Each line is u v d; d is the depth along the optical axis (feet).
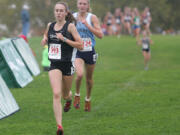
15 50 97.50
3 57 86.63
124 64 153.79
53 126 56.39
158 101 74.13
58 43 52.75
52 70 52.95
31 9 384.27
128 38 236.22
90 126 56.03
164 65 152.97
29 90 85.66
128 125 56.39
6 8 394.52
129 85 94.99
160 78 108.88
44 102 72.90
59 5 52.29
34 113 64.34
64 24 52.75
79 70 63.31
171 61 164.25
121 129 54.34
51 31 53.11
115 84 96.94
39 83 95.09
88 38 64.08
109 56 173.27
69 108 61.16
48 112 65.10
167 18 449.06
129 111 65.72
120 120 59.36
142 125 56.34
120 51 185.16
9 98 64.44
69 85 55.42
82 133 52.49
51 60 53.31
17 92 82.89
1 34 387.75
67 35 52.70
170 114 62.90
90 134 52.03
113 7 427.33
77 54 64.28
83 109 67.67
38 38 221.25
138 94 81.82
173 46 201.77
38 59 161.27
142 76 113.91
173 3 463.83
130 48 193.47
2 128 55.21
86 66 65.00
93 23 64.23
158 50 191.62
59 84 51.29
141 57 173.27
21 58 100.07
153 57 173.88
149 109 67.00
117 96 79.77
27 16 183.73
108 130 53.83
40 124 57.52
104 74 118.52
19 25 396.57
